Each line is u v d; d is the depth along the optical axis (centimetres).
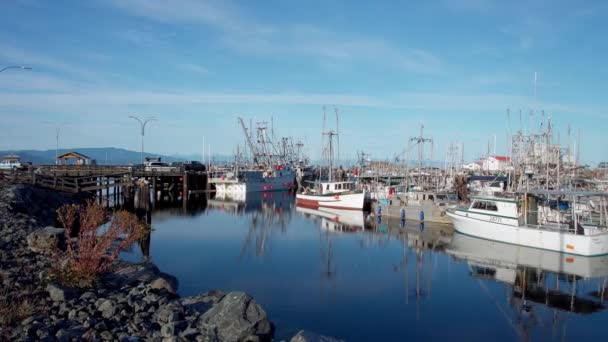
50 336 1016
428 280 2262
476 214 3453
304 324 1602
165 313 1276
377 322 1648
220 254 2833
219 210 5553
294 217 4975
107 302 1260
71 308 1219
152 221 4412
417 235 3759
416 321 1662
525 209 3158
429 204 4575
